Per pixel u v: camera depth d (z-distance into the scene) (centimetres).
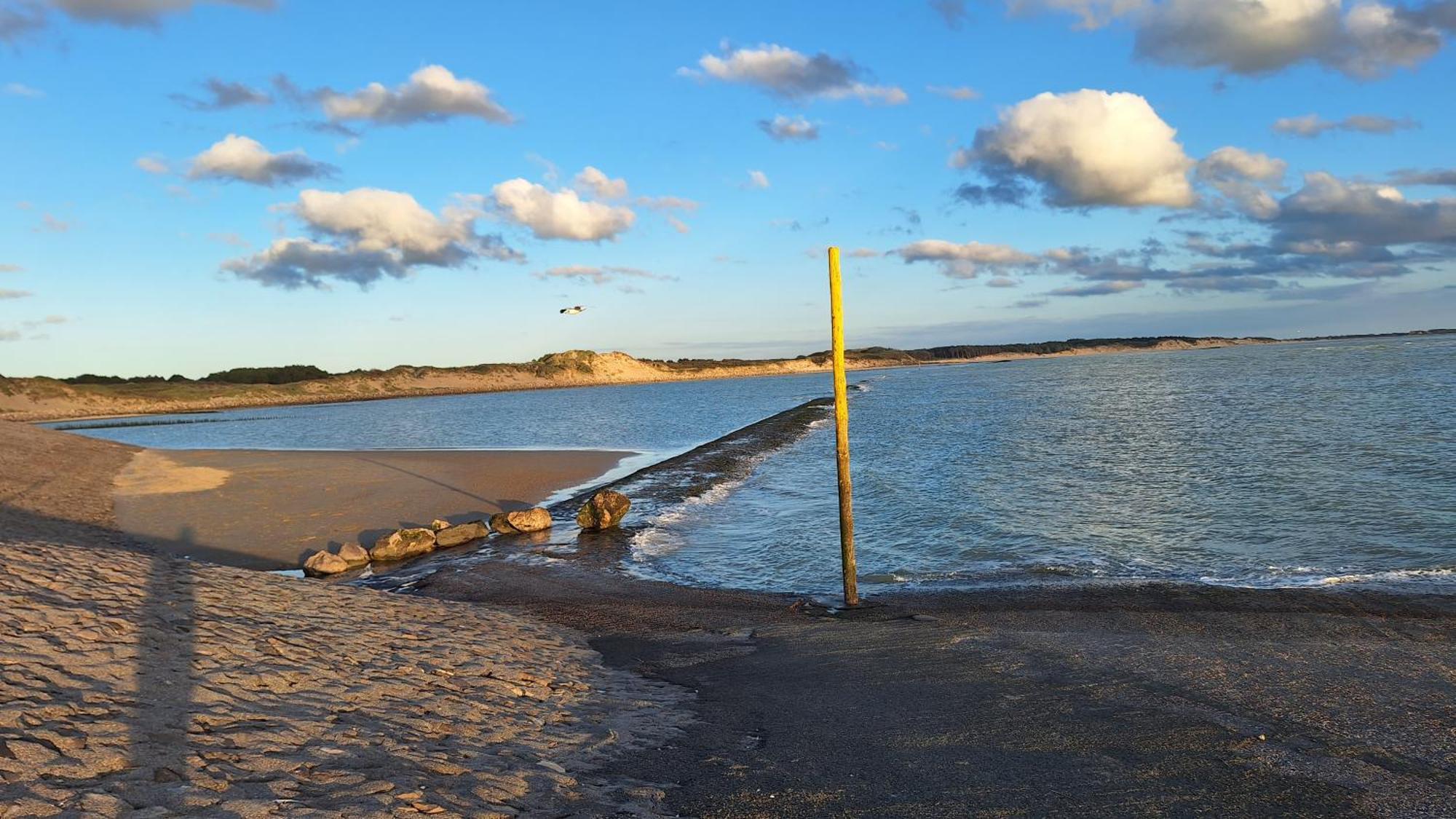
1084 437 3703
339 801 439
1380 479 2145
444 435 5941
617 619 1166
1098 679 734
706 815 476
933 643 911
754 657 914
